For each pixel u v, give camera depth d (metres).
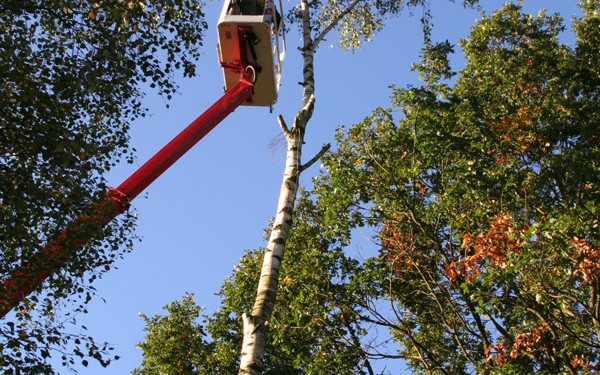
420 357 16.03
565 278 13.98
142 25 11.70
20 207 10.24
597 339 15.61
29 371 9.73
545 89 17.69
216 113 13.74
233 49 14.67
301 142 12.08
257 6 15.18
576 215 13.94
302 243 18.30
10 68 10.19
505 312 16.03
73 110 11.08
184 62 11.97
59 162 10.33
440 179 17.61
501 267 14.31
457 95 17.72
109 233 11.40
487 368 14.96
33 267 10.31
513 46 18.81
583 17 19.62
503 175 15.98
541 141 16.92
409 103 17.17
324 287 17.17
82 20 11.45
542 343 15.58
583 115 16.80
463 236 14.79
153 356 20.05
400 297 17.38
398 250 16.98
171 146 12.95
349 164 17.39
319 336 16.61
